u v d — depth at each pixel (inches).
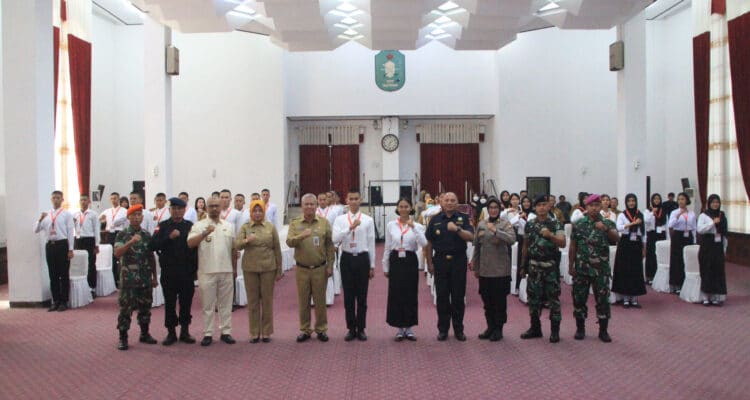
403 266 233.3
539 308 235.1
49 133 319.9
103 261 359.6
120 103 643.5
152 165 434.0
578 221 238.8
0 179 422.0
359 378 187.3
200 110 625.9
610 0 368.2
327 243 240.5
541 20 470.0
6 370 198.5
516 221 337.7
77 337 245.4
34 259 311.1
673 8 600.7
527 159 646.5
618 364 201.2
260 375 191.0
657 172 633.0
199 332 253.6
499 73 653.3
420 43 521.3
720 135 507.5
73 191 536.1
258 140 628.4
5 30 309.6
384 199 688.4
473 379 185.8
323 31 443.5
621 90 439.8
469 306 313.4
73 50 531.5
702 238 312.3
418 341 235.9
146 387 179.8
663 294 346.0
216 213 233.0
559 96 641.6
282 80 631.8
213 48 627.2
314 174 708.0
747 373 190.7
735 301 323.0
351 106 673.6
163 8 384.8
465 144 713.6
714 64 511.5
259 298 237.1
